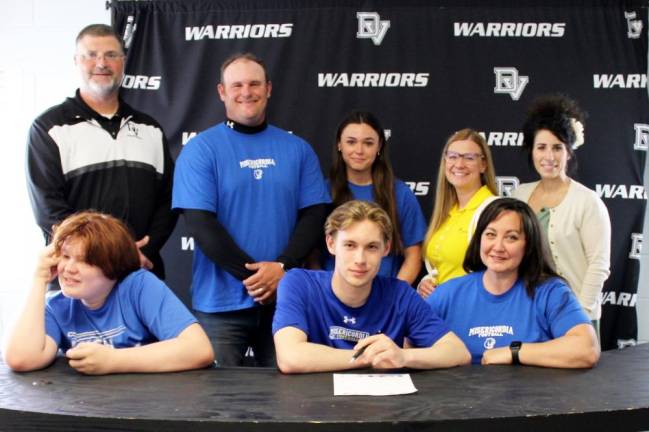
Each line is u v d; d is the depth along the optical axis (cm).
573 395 170
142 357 189
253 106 276
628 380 184
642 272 338
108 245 196
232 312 271
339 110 335
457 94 333
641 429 161
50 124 275
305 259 275
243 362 278
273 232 275
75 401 163
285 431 150
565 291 214
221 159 274
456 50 333
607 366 200
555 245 286
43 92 340
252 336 279
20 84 340
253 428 149
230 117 282
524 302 217
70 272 193
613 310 331
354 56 334
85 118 278
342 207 200
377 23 333
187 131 337
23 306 196
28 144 276
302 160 285
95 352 186
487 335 218
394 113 335
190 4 335
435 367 196
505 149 333
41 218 272
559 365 198
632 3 328
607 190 330
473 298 222
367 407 159
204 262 277
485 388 176
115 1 335
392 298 211
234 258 265
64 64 340
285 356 191
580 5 330
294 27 334
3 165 341
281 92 336
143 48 337
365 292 205
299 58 335
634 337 330
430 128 334
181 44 336
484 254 217
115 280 201
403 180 336
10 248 341
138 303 201
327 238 205
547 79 331
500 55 332
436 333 208
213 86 336
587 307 283
